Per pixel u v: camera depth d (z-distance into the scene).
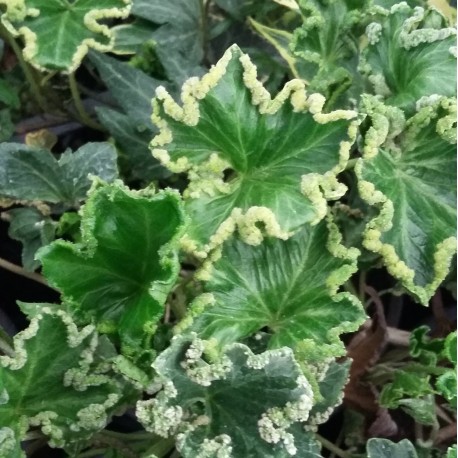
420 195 0.22
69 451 0.22
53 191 0.26
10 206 0.30
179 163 0.21
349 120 0.20
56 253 0.18
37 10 0.26
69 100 0.35
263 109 0.20
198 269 0.20
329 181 0.20
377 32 0.25
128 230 0.19
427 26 0.24
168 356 0.18
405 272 0.21
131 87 0.29
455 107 0.21
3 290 0.33
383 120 0.21
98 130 0.35
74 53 0.26
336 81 0.26
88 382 0.21
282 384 0.19
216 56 0.35
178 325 0.20
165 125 0.20
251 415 0.20
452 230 0.22
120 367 0.19
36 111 0.35
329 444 0.26
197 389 0.19
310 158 0.21
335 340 0.20
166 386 0.18
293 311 0.21
